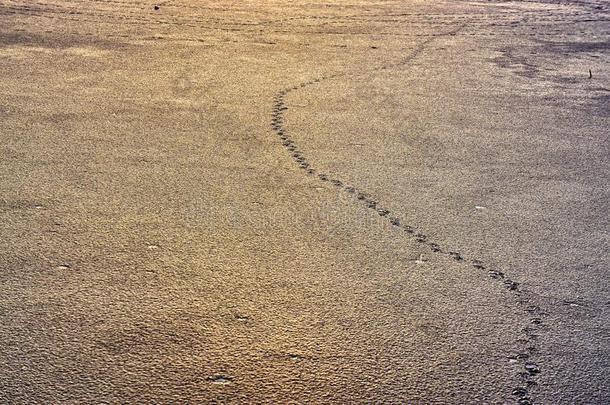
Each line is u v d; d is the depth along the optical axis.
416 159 7.21
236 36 12.76
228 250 5.21
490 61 11.69
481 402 3.77
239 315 4.42
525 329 4.43
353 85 9.89
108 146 7.16
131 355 4.00
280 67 10.70
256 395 3.72
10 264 4.89
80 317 4.34
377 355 4.10
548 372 4.04
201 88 9.40
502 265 5.18
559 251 5.43
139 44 11.79
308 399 3.71
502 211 6.09
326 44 12.43
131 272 4.86
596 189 6.66
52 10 14.30
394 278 4.93
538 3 17.80
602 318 4.59
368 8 16.19
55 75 9.71
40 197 5.95
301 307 4.53
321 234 5.52
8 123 7.71
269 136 7.68
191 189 6.23
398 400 3.75
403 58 11.64
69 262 4.95
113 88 9.21
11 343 4.06
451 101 9.33
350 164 6.99
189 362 3.96
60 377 3.80
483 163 7.18
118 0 15.84
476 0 17.89
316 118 8.36
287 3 16.41
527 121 8.62
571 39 13.64
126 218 5.63
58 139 7.30
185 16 14.37
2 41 11.52
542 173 6.99
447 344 4.24
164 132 7.64
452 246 5.43
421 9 16.33
